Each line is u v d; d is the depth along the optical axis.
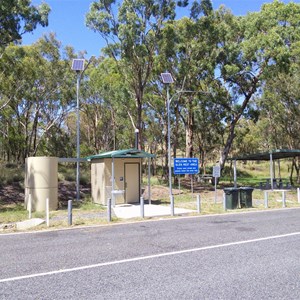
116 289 5.38
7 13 20.73
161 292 5.20
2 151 47.94
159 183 34.38
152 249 8.25
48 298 5.03
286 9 31.31
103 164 20.55
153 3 28.06
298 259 7.10
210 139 47.59
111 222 13.23
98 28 27.97
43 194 18.83
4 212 17.48
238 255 7.49
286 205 19.45
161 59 30.03
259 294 5.07
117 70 32.25
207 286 5.45
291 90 35.62
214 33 31.80
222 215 15.20
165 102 36.84
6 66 30.27
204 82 35.06
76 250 8.28
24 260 7.35
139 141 30.58
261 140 49.69
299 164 43.84
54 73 39.22
